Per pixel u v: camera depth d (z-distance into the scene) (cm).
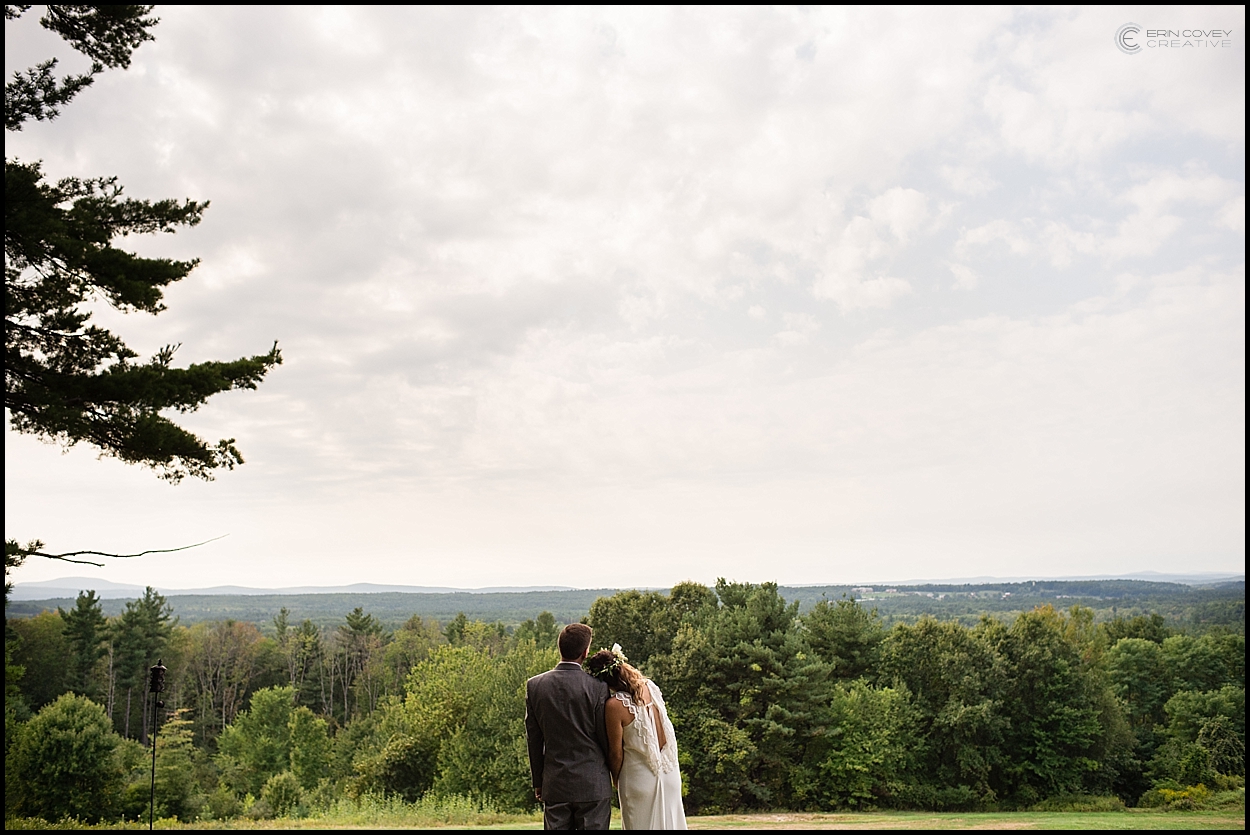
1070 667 3781
